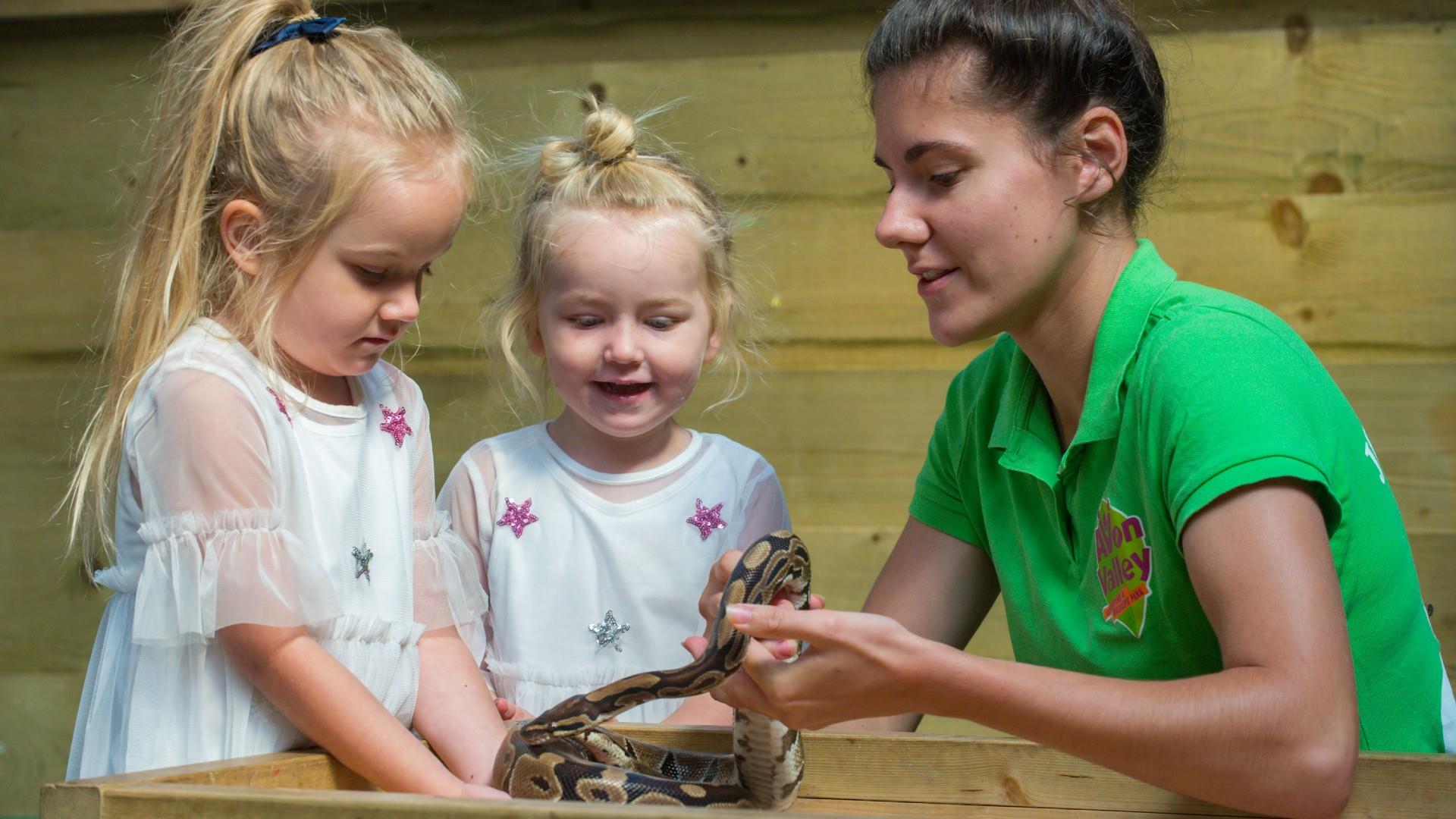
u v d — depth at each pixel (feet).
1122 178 7.78
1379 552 7.14
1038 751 7.20
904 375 13.80
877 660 6.06
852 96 13.71
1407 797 6.50
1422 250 12.91
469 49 14.56
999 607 13.74
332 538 8.09
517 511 10.34
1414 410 12.85
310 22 8.29
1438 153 12.92
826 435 13.96
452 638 8.93
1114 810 7.06
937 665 6.05
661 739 7.94
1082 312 7.75
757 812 5.03
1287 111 13.19
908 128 7.35
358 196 7.62
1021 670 6.07
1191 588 7.17
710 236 9.97
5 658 14.62
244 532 7.36
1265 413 6.43
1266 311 7.36
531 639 10.05
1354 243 13.06
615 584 10.12
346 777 7.25
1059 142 7.36
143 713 7.46
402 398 9.19
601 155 9.89
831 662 6.15
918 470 13.75
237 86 7.98
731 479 10.59
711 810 5.01
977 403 8.85
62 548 14.58
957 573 9.13
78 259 14.82
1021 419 8.25
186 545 7.31
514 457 10.62
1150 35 13.26
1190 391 6.72
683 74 14.19
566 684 9.91
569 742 7.25
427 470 9.29
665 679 7.39
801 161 13.98
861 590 13.76
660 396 9.74
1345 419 7.16
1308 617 5.95
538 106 14.38
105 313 14.64
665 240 9.54
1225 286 13.28
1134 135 7.72
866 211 13.87
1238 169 13.28
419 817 5.21
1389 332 12.97
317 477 8.13
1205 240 13.33
